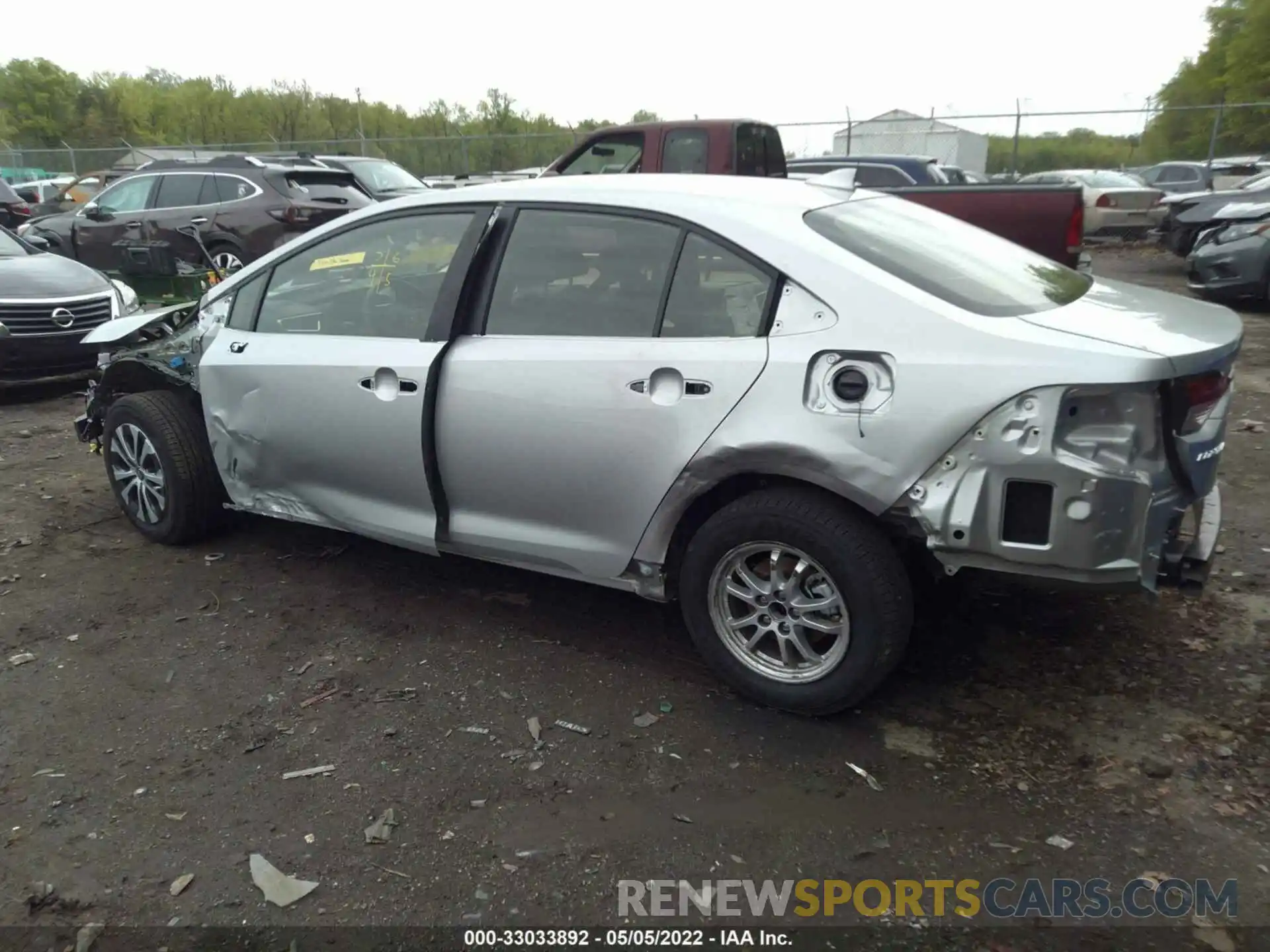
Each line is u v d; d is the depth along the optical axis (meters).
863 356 2.74
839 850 2.52
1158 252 16.31
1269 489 4.89
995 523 2.63
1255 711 3.02
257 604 3.97
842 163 12.66
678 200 3.17
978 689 3.22
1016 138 19.31
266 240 11.02
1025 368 2.54
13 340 7.20
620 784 2.79
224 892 2.42
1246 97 36.41
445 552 3.68
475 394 3.35
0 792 2.81
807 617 3.00
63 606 3.96
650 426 3.03
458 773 2.86
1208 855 2.45
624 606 3.91
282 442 3.93
